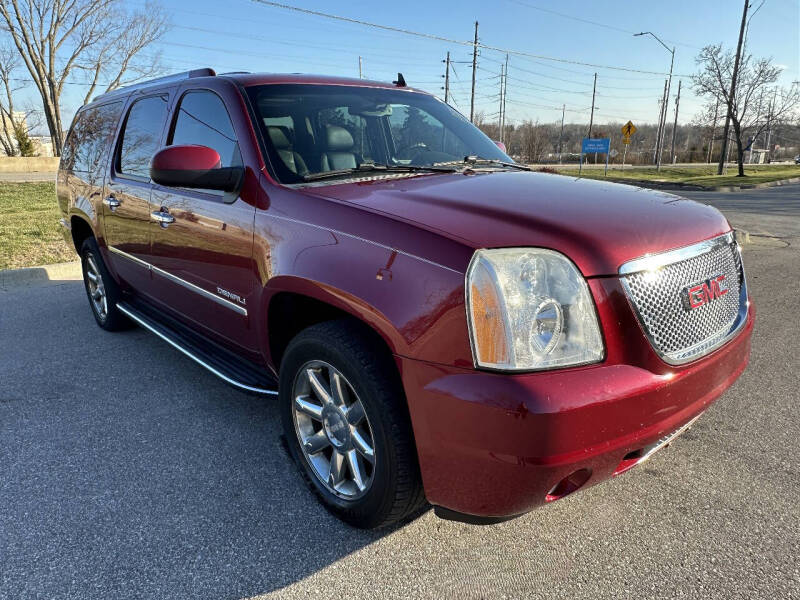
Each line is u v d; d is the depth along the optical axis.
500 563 2.25
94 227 4.45
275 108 3.00
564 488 1.97
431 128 3.57
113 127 4.27
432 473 2.01
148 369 4.17
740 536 2.38
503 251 1.89
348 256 2.20
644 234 2.10
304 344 2.40
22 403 3.62
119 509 2.58
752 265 7.55
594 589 2.11
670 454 3.01
